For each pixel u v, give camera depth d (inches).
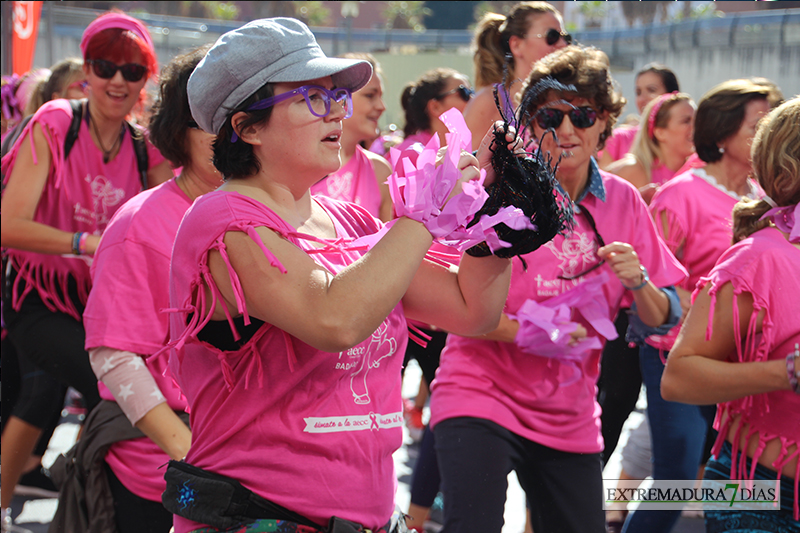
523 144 92.2
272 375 89.6
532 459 144.8
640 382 163.2
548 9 166.1
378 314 80.5
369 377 95.5
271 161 89.6
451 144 83.7
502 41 168.4
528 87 143.7
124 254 139.4
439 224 83.4
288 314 81.0
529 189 88.2
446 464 140.9
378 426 95.3
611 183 150.2
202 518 90.5
